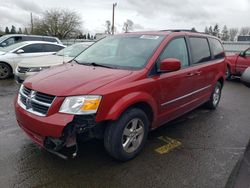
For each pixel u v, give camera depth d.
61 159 3.57
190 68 4.66
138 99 3.46
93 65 4.08
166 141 4.32
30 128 3.24
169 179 3.22
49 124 3.02
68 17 49.16
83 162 3.53
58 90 3.14
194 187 3.08
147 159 3.69
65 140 3.11
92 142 4.07
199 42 5.21
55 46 10.61
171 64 3.74
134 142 3.62
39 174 3.22
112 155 3.45
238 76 11.61
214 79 5.73
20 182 3.06
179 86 4.34
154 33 4.54
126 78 3.45
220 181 3.20
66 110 3.03
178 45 4.50
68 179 3.15
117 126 3.32
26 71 7.49
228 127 5.08
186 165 3.56
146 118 3.74
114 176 3.24
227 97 7.79
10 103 6.18
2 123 4.82
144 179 3.21
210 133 4.73
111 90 3.19
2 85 8.43
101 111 3.10
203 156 3.83
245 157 3.79
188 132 4.75
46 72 3.85
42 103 3.16
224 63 6.23
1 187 2.96
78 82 3.28
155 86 3.77
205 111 6.09
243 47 26.77
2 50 10.33
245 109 6.41
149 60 3.84
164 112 4.14
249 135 4.70
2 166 3.36
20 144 3.97
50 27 48.59
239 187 3.08
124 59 4.06
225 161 3.69
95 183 3.09
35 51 10.06
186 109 4.83
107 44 4.70
